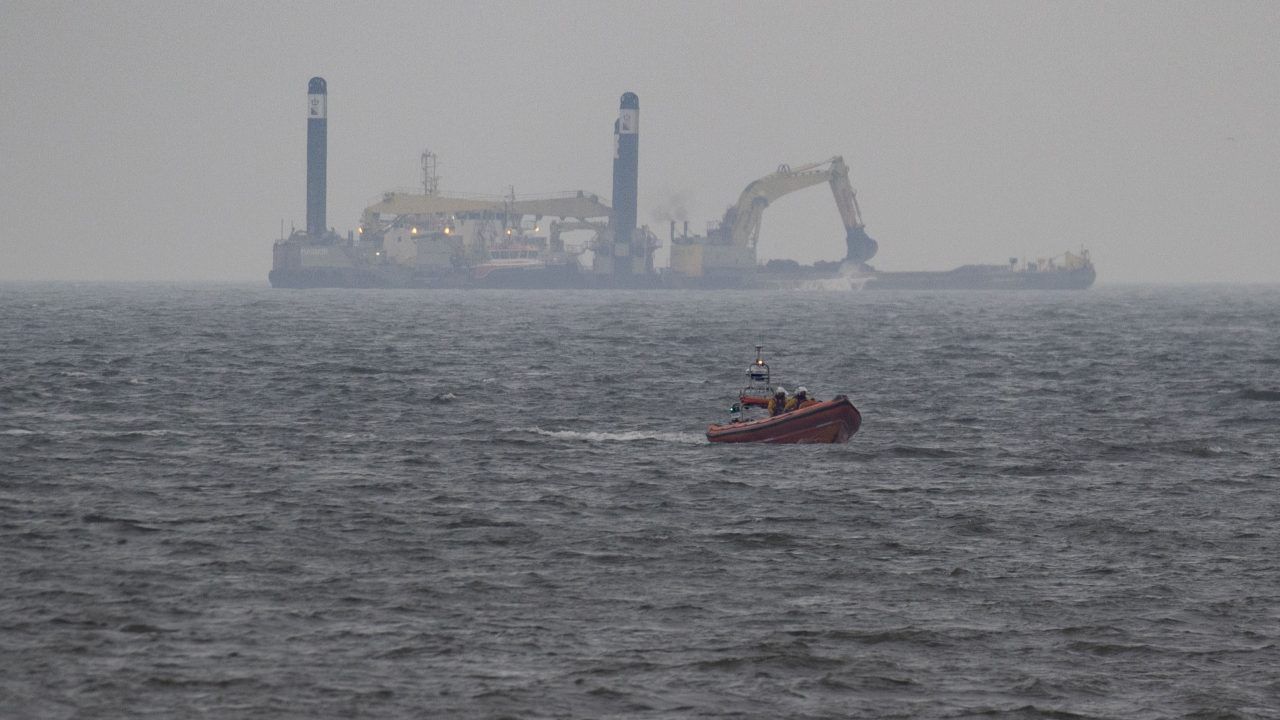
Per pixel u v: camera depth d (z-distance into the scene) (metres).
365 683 116.81
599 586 146.00
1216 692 117.25
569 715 111.44
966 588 146.62
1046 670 122.06
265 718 109.81
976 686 118.44
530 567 153.50
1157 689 118.00
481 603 139.12
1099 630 132.38
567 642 127.44
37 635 126.56
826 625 133.12
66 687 114.75
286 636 127.81
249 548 160.38
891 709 113.69
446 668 120.38
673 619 134.75
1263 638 130.38
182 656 122.12
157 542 162.62
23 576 145.62
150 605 136.25
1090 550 164.25
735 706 113.75
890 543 167.00
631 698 114.88
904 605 140.12
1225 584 148.88
